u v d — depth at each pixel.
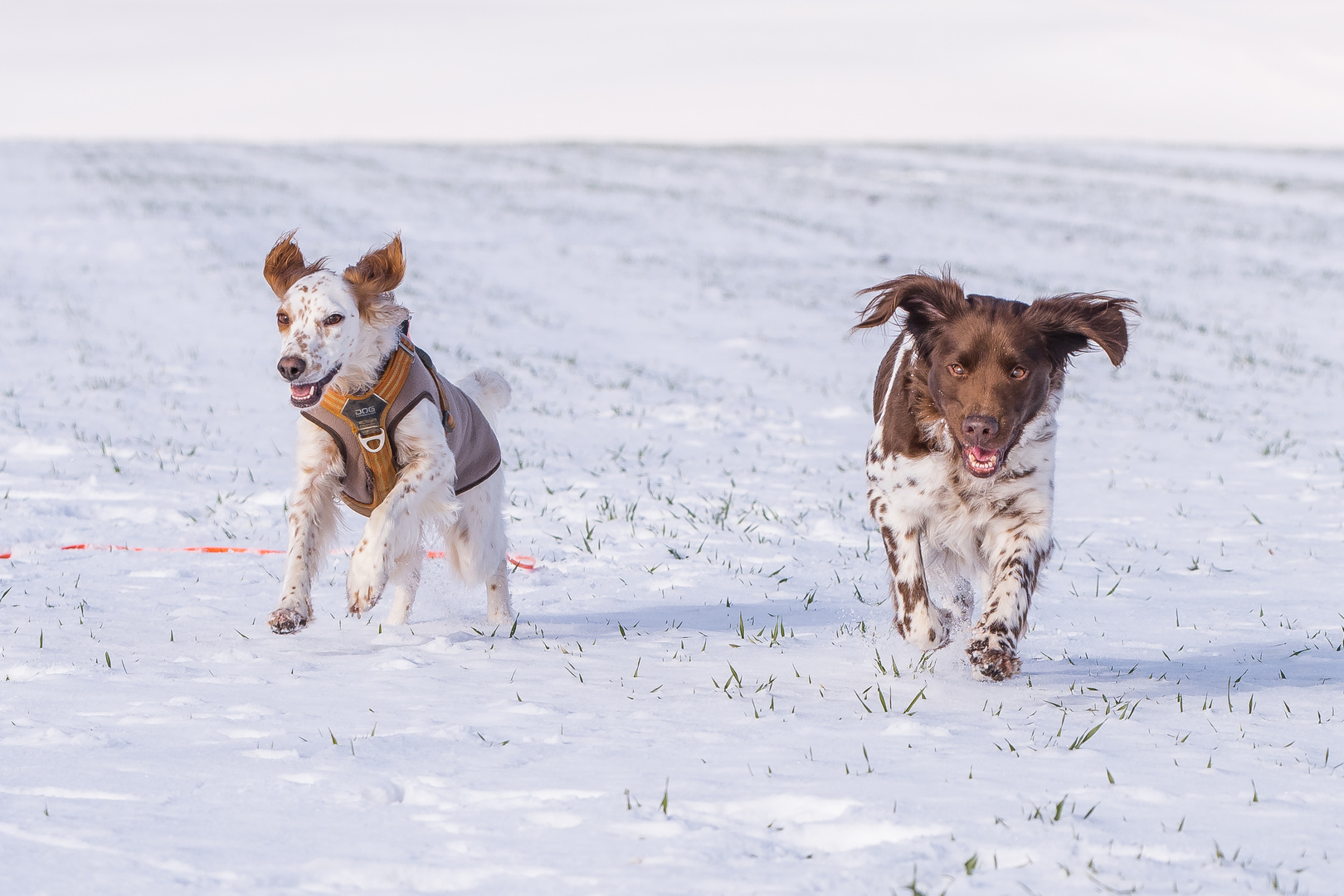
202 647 6.59
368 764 4.54
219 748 4.74
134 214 33.22
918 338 6.64
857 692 5.94
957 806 4.11
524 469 13.16
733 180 51.28
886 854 3.70
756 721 5.30
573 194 44.62
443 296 25.83
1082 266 34.47
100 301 22.88
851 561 9.66
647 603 8.20
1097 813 4.08
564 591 8.55
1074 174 55.81
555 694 5.75
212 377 17.42
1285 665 6.72
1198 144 73.19
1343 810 4.16
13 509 10.23
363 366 6.96
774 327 24.73
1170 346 24.59
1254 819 4.05
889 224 40.75
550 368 19.81
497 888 3.46
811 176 53.59
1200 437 16.69
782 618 7.76
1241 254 37.44
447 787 4.30
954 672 6.48
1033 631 7.68
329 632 7.12
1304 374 22.34
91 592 7.81
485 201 41.69
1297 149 70.56
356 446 6.99
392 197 41.56
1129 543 10.62
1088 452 15.59
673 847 3.75
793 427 16.39
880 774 4.50
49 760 4.53
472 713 5.34
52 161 47.12
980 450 6.15
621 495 11.95
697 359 21.42
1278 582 9.22
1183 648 7.19
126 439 13.61
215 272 26.06
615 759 4.68
